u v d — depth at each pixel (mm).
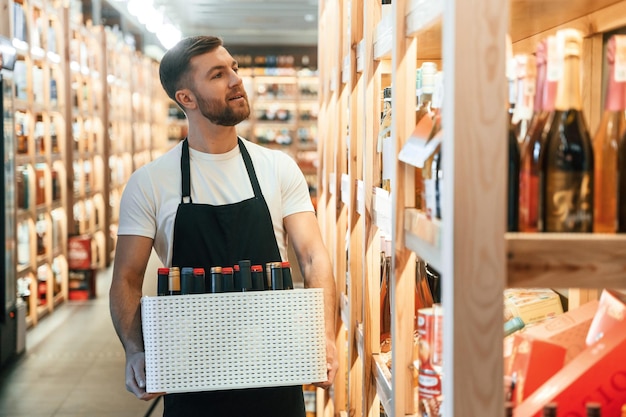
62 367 5902
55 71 8367
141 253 2465
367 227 2488
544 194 1376
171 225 2482
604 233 1363
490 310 1223
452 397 1227
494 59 1202
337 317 3340
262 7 13469
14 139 6109
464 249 1219
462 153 1210
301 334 2086
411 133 1807
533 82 1417
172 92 2502
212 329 2055
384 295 2646
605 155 1385
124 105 12555
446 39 1241
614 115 1396
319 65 4695
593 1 1752
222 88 2436
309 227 2596
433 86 1859
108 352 6309
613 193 1374
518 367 1540
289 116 16281
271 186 2564
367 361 2486
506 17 1198
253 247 2463
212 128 2492
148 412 4902
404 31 1815
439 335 1627
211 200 2496
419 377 1667
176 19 14969
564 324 1576
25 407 5008
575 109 1383
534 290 2180
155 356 2039
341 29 3424
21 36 6938
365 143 2502
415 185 1898
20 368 5887
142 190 2482
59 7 8750
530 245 1227
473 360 1225
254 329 2070
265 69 16234
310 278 2490
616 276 1229
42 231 7742
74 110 9336
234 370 2062
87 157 9781
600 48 2049
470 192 1215
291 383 2086
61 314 7695
